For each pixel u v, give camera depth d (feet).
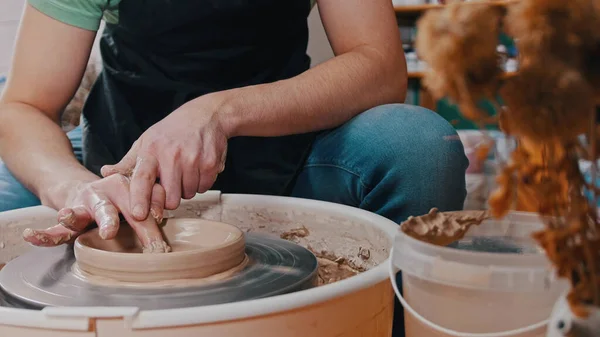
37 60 4.06
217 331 1.99
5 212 3.52
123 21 4.23
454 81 1.50
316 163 4.05
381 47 3.96
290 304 2.05
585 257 1.57
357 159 3.67
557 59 1.44
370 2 4.03
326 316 2.18
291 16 4.41
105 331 1.97
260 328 2.04
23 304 2.48
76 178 3.37
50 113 4.19
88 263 2.65
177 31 4.20
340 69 3.74
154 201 2.89
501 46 1.58
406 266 2.00
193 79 4.32
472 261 1.85
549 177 1.59
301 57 4.61
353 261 3.39
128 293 2.48
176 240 3.18
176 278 2.57
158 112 4.32
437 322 1.96
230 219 3.87
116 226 2.71
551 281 1.76
